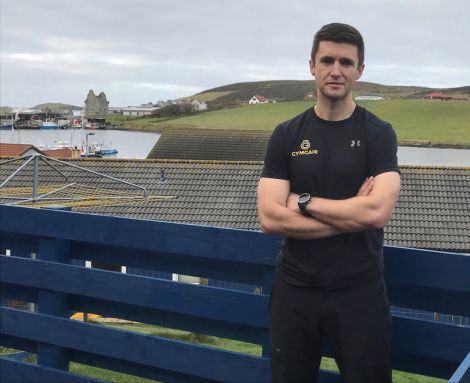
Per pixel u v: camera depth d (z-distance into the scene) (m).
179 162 33.22
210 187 31.17
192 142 45.88
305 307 3.06
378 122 3.09
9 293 4.40
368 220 2.91
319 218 2.96
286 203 3.12
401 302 3.45
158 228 3.74
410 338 3.32
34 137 172.88
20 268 4.18
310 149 3.10
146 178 32.22
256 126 118.12
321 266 3.02
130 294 3.86
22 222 4.17
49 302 4.11
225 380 3.63
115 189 31.47
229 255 3.56
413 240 27.39
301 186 3.12
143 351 3.82
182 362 3.72
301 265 3.07
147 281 3.81
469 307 3.29
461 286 3.16
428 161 74.00
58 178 32.19
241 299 3.56
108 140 158.38
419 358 3.38
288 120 3.24
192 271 3.82
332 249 3.02
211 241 3.61
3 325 4.26
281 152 3.18
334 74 3.01
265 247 3.47
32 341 4.28
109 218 3.87
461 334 3.20
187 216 29.23
